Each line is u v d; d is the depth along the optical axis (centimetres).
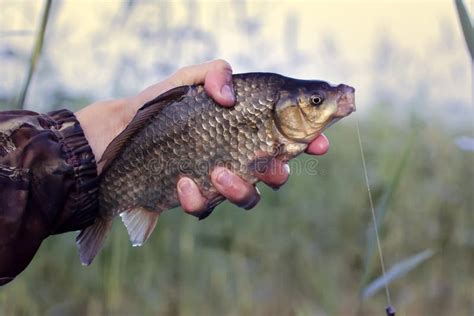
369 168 578
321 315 491
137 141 233
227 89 227
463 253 541
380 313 515
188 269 479
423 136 560
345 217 563
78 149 232
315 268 521
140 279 473
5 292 423
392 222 534
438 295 527
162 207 235
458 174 564
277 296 511
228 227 498
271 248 522
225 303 487
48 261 460
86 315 461
